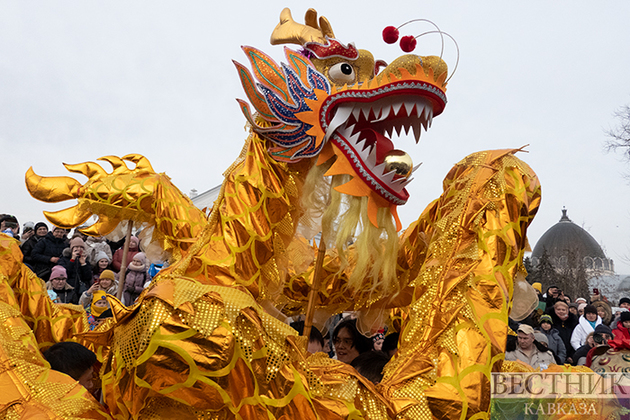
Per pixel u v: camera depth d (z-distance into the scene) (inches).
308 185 54.3
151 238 92.8
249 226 51.4
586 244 1865.2
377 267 54.0
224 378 43.3
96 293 128.6
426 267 53.9
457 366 46.3
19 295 72.9
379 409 46.7
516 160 54.9
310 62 54.9
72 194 86.1
